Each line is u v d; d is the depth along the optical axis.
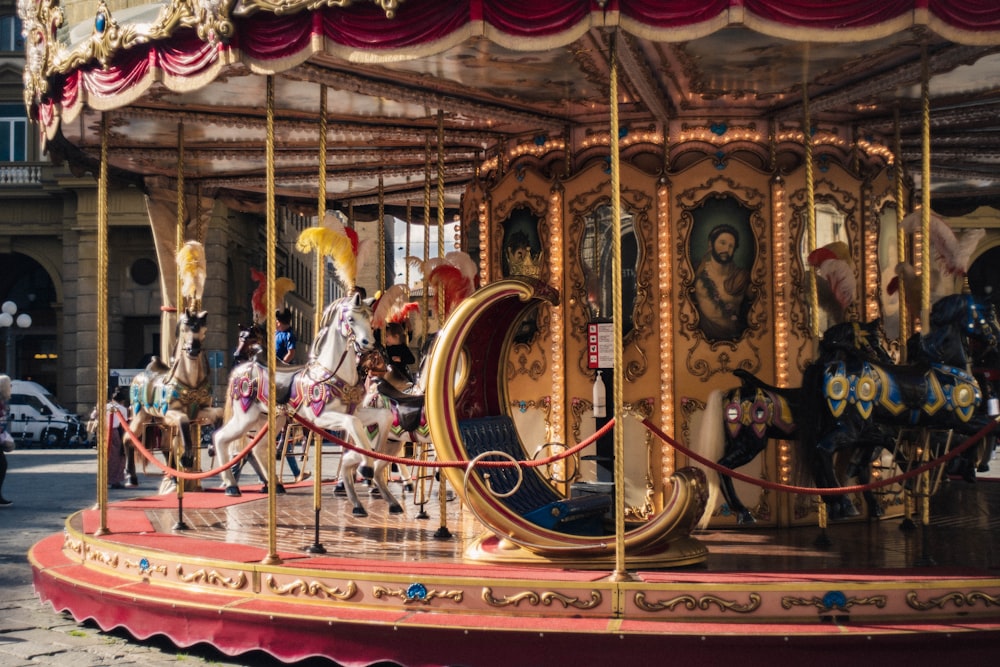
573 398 11.13
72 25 9.97
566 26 7.31
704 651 6.93
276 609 7.89
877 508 11.05
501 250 11.91
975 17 7.21
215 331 38.38
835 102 10.69
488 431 9.20
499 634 7.17
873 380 9.39
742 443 9.80
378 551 8.94
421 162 14.60
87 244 42.16
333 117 11.95
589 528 8.89
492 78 10.07
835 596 7.19
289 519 11.30
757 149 11.10
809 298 10.90
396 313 12.41
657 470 10.76
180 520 10.47
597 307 11.09
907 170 13.89
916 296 10.79
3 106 43.72
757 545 9.35
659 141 11.17
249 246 42.19
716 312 10.79
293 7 7.89
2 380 17.59
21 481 22.59
